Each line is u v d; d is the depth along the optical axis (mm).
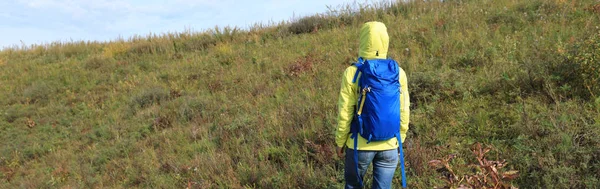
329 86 6906
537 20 7539
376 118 2705
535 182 3529
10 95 11445
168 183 5223
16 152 8078
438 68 6520
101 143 7664
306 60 8711
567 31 6461
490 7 9281
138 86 10562
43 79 12367
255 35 12688
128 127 8031
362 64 2807
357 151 2893
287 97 7168
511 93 4906
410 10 11484
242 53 11141
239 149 5523
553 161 3572
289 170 4668
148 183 5414
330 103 6020
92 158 6918
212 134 6535
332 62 8242
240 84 8789
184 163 5609
